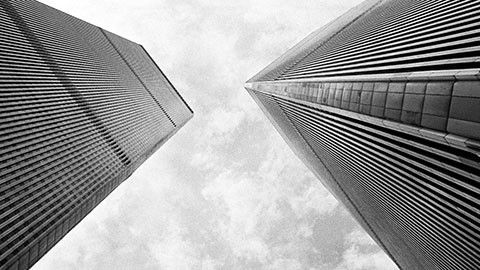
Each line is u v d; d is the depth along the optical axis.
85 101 137.12
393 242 108.12
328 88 67.75
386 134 54.84
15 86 100.94
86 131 125.31
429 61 46.06
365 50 83.25
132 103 186.25
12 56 109.00
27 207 76.31
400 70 50.09
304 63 141.75
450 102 35.16
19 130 91.19
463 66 38.03
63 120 114.62
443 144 39.75
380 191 83.00
